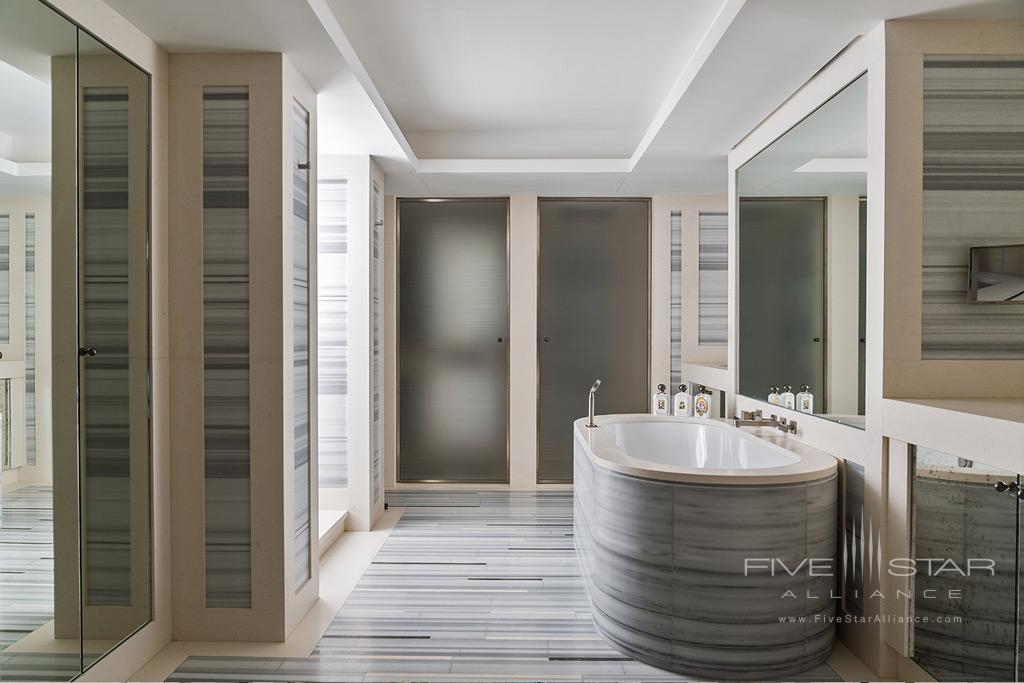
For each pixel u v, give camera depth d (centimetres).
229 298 262
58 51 198
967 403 220
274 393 262
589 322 543
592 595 288
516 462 538
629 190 517
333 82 294
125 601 233
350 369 425
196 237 262
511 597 311
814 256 291
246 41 250
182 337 262
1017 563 180
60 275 199
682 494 241
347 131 369
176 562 263
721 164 436
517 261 535
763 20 235
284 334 262
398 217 543
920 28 236
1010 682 183
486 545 390
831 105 277
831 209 277
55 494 197
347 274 426
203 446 262
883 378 237
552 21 295
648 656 247
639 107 418
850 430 261
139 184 242
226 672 239
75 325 206
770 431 340
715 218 536
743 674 235
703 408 424
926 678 216
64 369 201
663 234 535
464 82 374
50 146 195
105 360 222
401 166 444
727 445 363
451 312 543
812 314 295
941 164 237
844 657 253
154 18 231
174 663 246
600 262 542
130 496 236
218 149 262
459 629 276
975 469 194
